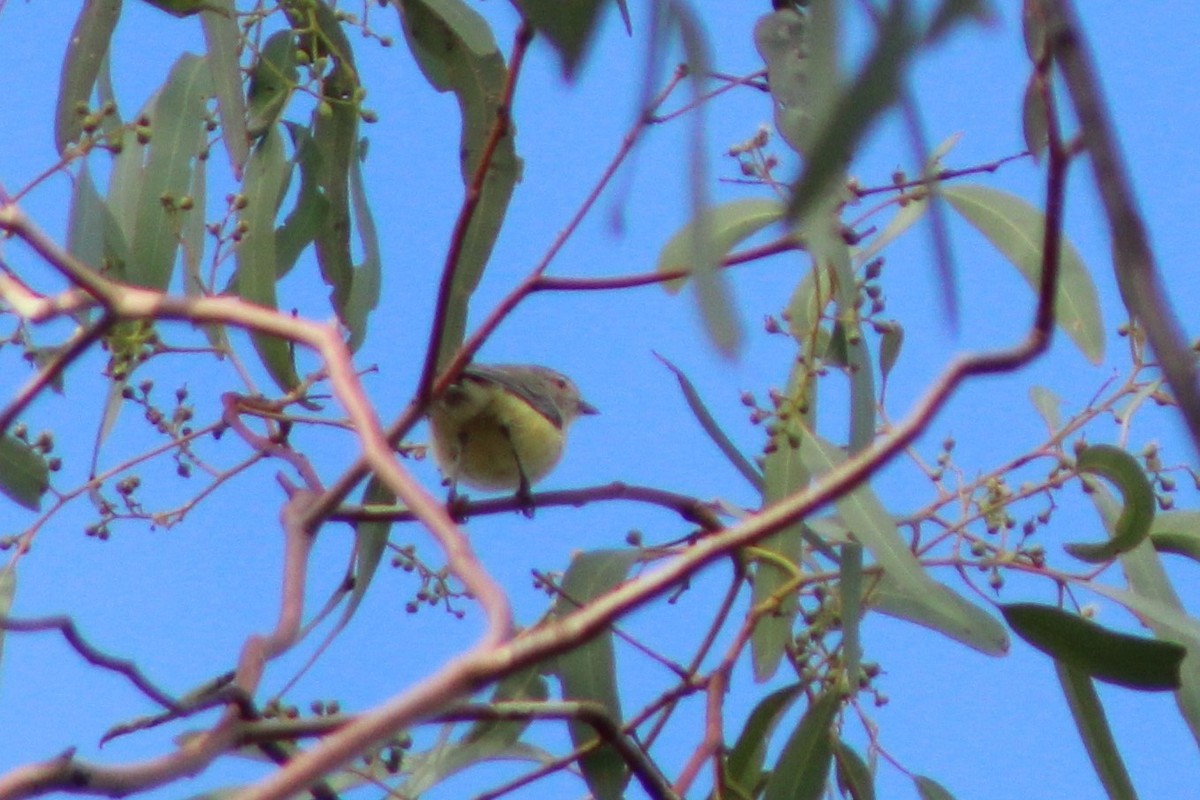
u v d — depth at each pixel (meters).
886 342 7.94
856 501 7.12
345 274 8.67
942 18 3.04
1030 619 7.47
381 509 7.49
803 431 7.50
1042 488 7.61
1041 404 7.90
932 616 8.03
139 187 8.33
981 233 7.87
